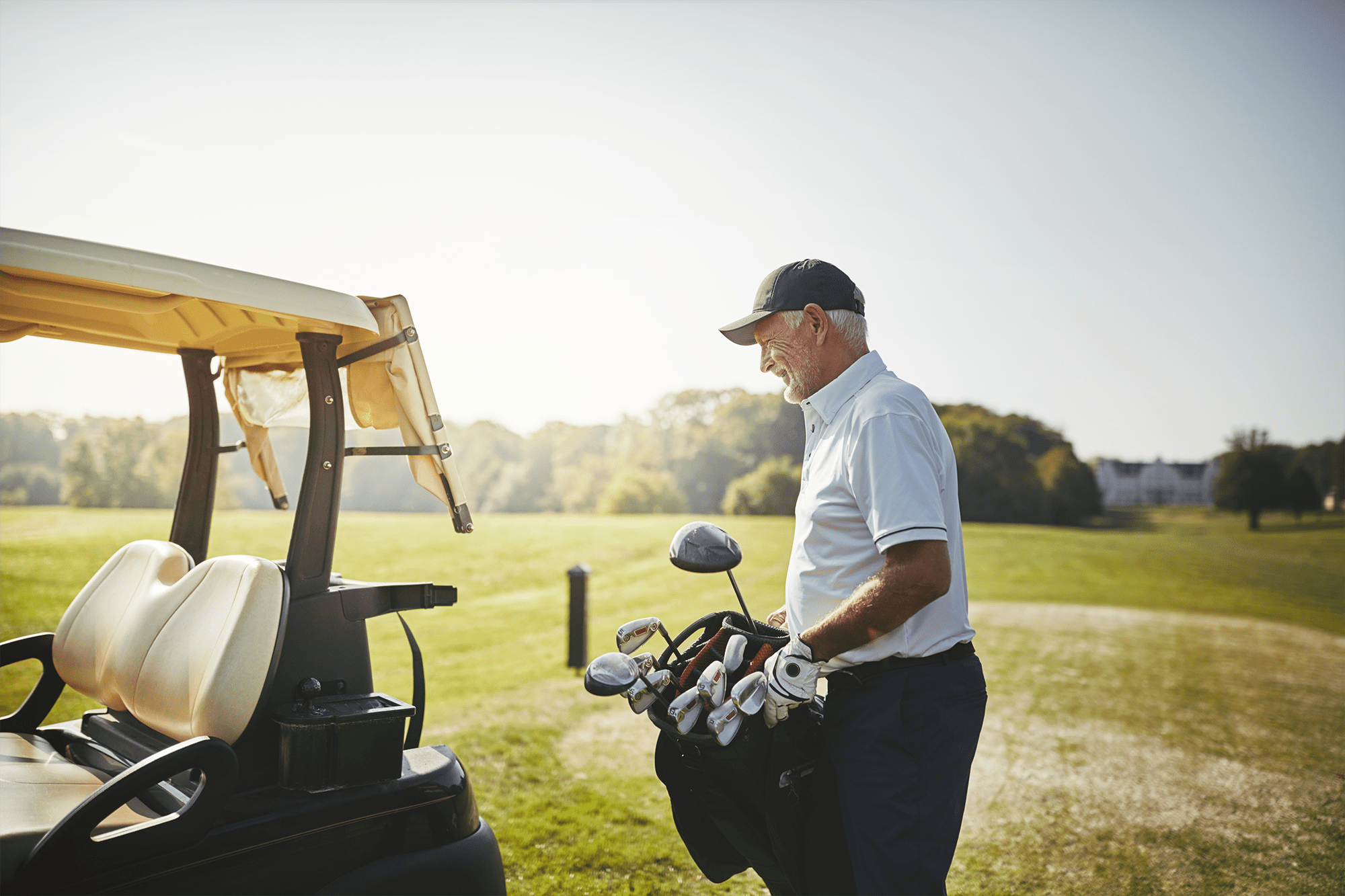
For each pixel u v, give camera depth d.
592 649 7.75
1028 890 2.92
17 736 2.12
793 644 1.40
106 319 1.97
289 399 2.23
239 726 1.56
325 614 1.71
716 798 1.55
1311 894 2.94
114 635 2.02
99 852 1.33
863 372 1.58
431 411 1.77
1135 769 4.44
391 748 1.64
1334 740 5.21
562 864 2.98
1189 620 11.77
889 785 1.45
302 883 1.52
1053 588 15.57
